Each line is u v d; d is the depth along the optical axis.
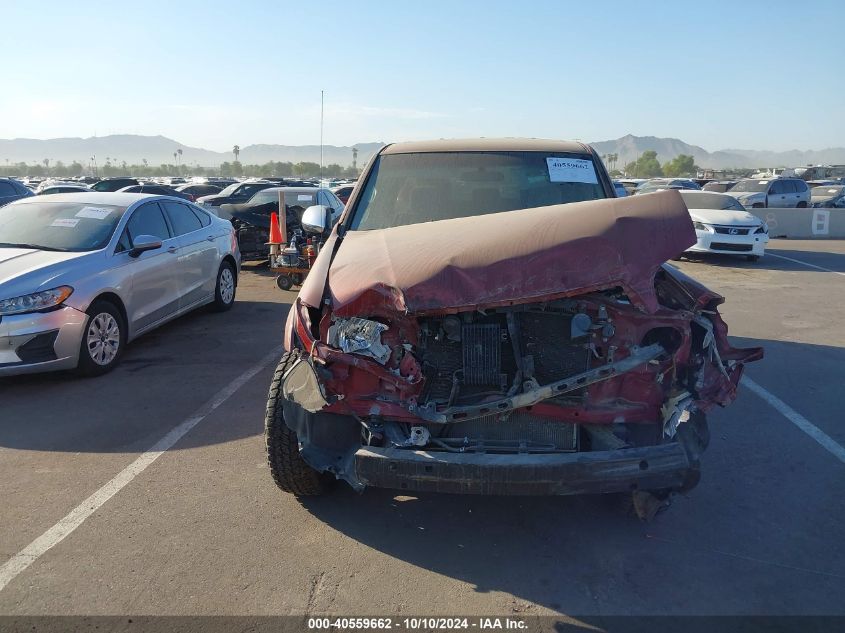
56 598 3.00
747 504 3.89
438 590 3.07
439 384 3.24
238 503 3.88
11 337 5.58
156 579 3.14
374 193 4.57
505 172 4.60
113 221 7.00
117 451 4.61
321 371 3.15
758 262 15.36
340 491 4.03
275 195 13.84
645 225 3.26
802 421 5.22
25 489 4.05
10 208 7.39
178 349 7.24
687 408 3.12
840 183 43.53
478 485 2.91
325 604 2.96
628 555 3.36
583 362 3.21
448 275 3.11
